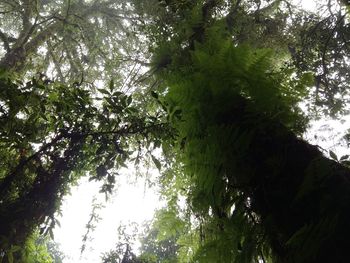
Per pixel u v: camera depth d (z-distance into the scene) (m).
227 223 1.97
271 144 1.92
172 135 3.14
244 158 1.96
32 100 3.16
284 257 1.71
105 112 3.26
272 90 2.08
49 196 3.23
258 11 5.85
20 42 9.84
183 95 2.23
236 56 2.16
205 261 1.97
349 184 1.53
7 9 11.55
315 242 1.42
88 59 10.09
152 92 2.91
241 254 1.85
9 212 3.08
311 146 1.88
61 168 3.29
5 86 3.05
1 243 2.94
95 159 3.32
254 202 1.93
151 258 4.57
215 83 2.16
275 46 5.86
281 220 1.72
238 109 2.13
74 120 3.29
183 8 4.80
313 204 1.57
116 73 7.50
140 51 6.71
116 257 4.39
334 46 5.92
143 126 3.27
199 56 2.26
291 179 1.75
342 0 5.62
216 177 2.07
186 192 3.31
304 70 5.55
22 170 3.31
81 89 3.38
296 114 2.05
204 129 2.20
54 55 10.45
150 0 6.07
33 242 3.46
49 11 12.66
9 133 3.07
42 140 3.30
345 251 1.39
